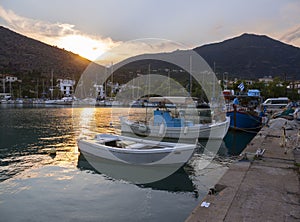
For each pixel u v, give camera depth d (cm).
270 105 3825
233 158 1195
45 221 609
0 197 729
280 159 774
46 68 13050
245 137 1820
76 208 672
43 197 735
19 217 624
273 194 501
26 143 1566
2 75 9550
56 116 3466
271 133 1341
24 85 8675
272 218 406
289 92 5381
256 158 785
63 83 9244
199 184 852
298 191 517
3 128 2277
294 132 1389
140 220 615
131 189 802
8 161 1110
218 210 433
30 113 3966
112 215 639
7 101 7019
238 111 1920
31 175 920
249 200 473
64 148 1409
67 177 901
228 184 555
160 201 720
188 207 685
